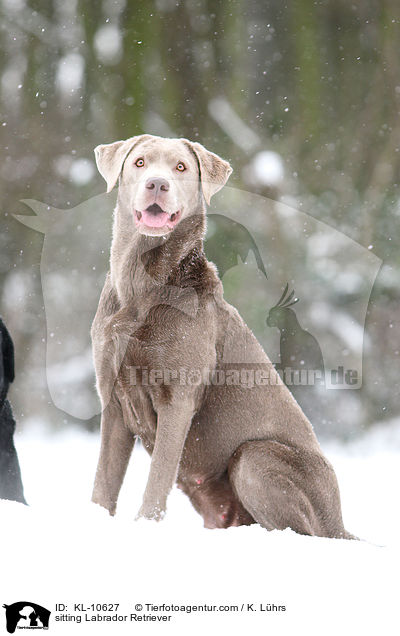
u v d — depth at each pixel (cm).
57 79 1778
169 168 518
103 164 551
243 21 1805
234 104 1792
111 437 525
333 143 1803
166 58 1788
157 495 496
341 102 1820
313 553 415
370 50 1820
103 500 520
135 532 427
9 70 1783
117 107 1762
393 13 1802
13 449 563
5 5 1781
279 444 541
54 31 1788
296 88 1808
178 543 418
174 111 1775
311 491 531
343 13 1822
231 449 545
